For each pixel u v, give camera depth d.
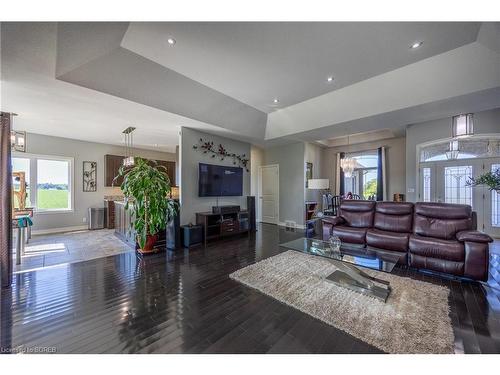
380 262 2.43
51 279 2.71
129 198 4.24
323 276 2.73
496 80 2.69
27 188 5.16
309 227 4.66
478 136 4.52
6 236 2.47
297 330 1.74
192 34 2.26
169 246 4.10
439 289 2.38
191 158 4.70
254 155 7.47
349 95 3.66
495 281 2.64
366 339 1.61
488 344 1.57
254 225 5.86
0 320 1.85
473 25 2.18
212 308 2.06
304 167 6.43
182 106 3.59
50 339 1.63
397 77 3.11
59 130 4.88
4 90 2.77
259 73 3.07
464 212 3.05
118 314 1.96
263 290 2.38
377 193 6.95
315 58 2.72
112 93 2.88
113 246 4.23
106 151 6.36
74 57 2.21
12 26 1.66
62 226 5.59
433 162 5.28
